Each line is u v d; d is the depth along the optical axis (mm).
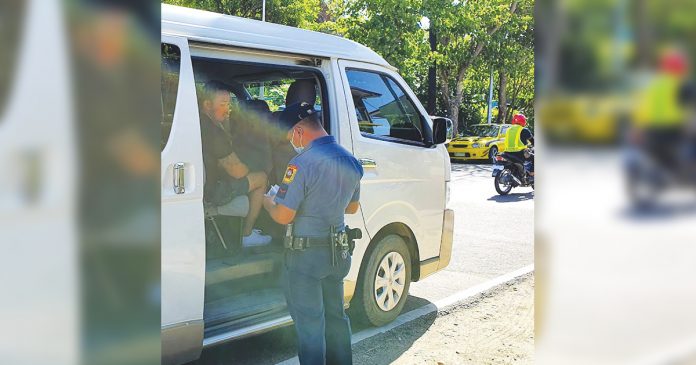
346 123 3727
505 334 4035
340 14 18766
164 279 2701
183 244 2762
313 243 2838
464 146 19109
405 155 4133
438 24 18297
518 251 6598
